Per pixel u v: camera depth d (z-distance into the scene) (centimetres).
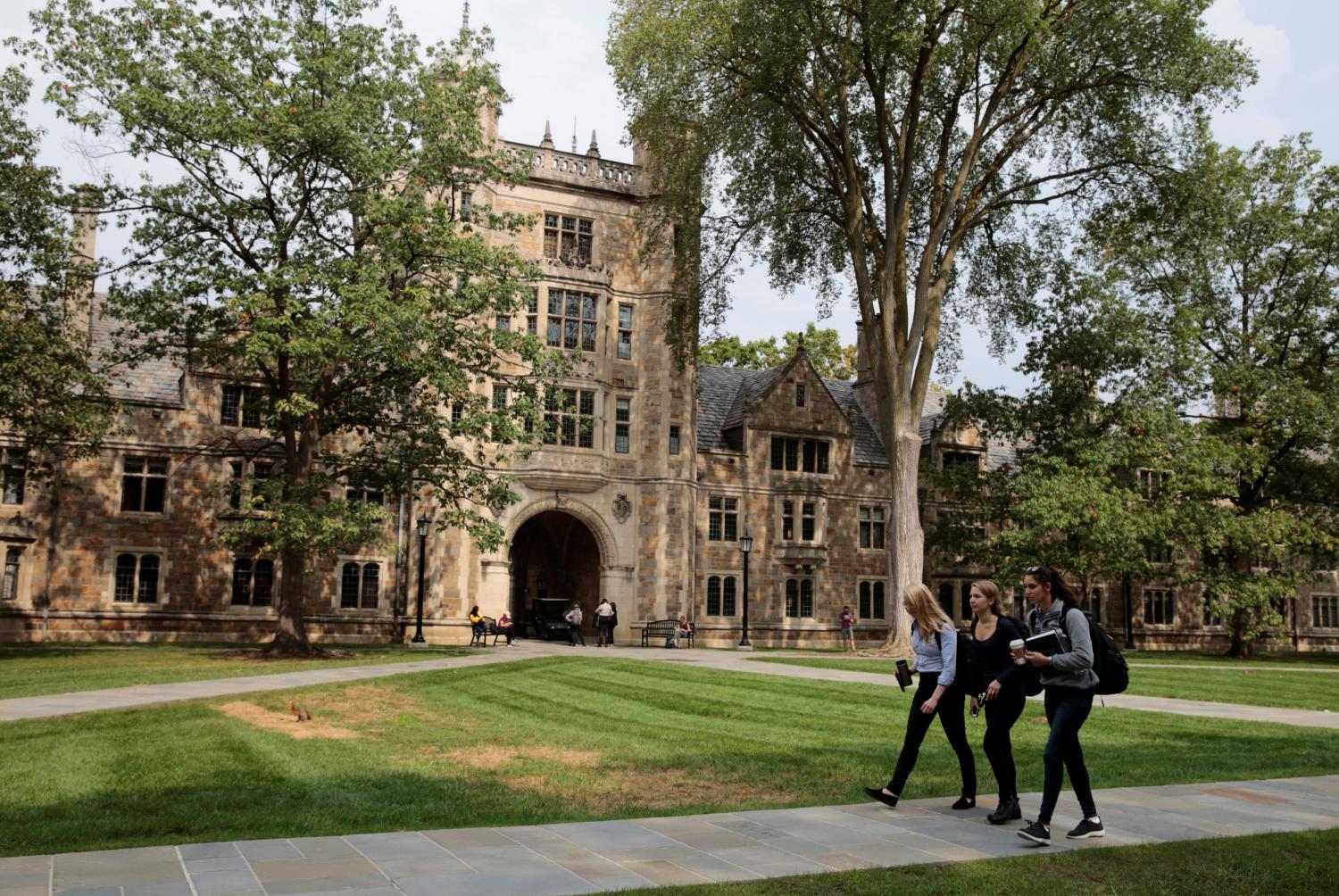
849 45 2572
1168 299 3831
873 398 4516
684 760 1079
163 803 805
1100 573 3691
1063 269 3306
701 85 2855
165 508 3238
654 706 1603
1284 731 1456
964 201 3181
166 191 2366
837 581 4081
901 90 3041
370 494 3422
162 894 530
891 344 2877
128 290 2409
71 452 2602
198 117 2212
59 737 1130
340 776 954
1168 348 3625
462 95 2542
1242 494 4075
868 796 885
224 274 2347
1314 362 4012
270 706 1477
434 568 3366
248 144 2198
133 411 3189
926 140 3247
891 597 2906
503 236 3562
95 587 3144
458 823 751
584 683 1934
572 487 3556
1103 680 741
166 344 2469
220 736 1175
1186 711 1694
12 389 2167
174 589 3219
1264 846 691
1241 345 4016
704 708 1580
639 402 3731
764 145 2961
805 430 4084
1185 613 4950
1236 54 2677
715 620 3844
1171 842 701
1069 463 3594
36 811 761
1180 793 911
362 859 617
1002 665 795
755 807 835
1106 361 3659
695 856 645
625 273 3769
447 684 1844
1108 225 3131
